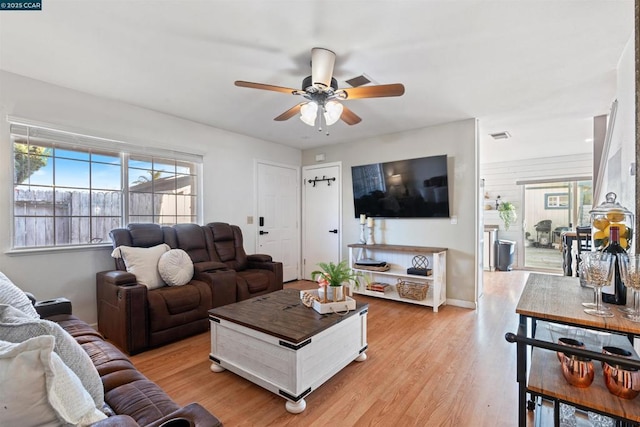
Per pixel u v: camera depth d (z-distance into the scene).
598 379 1.20
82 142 2.99
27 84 2.66
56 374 0.77
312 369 1.93
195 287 2.98
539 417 1.64
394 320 3.40
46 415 0.75
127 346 2.50
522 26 1.95
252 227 4.70
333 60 2.25
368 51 2.24
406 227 4.38
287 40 2.11
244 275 3.64
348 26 1.95
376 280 4.57
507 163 6.75
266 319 2.13
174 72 2.58
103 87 2.87
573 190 6.16
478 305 3.96
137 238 3.10
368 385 2.10
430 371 2.29
